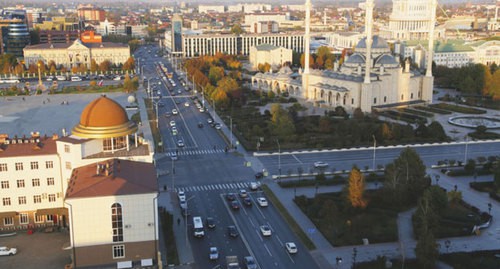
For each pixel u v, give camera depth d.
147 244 139.62
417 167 186.88
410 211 178.12
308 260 145.38
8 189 159.75
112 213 135.75
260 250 151.25
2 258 143.38
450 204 181.00
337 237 157.38
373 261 140.62
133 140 178.88
